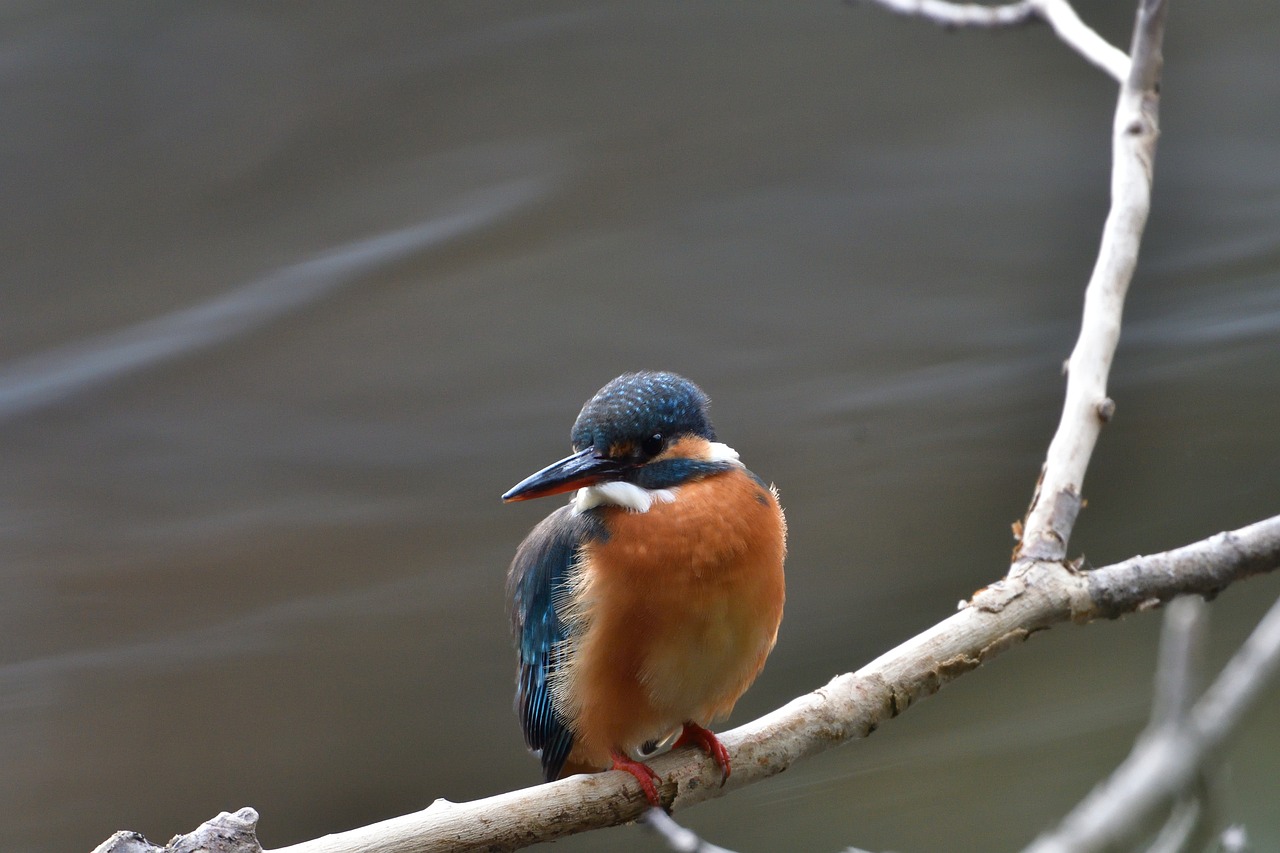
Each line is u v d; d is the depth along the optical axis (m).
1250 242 16.73
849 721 5.45
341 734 12.66
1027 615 5.49
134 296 17.27
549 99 18.52
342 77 18.45
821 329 16.53
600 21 18.47
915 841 10.80
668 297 16.95
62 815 12.05
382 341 16.64
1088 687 11.97
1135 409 14.84
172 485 15.18
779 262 17.02
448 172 18.17
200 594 13.95
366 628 13.65
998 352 16.11
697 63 18.61
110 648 13.42
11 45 18.08
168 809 12.12
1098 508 13.96
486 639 13.48
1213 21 18.23
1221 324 15.62
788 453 14.95
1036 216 17.48
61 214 17.91
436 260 17.27
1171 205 17.39
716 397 15.82
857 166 17.98
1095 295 6.08
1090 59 7.03
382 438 15.78
